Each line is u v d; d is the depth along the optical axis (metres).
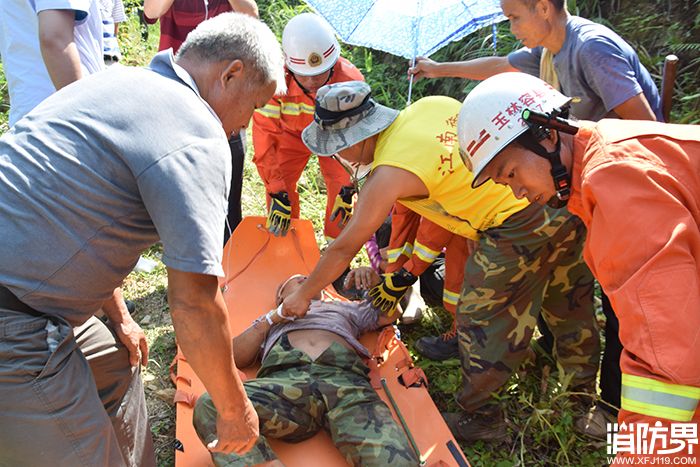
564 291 2.90
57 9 2.54
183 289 1.61
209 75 1.79
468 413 2.91
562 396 2.99
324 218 4.19
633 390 1.46
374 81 6.15
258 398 2.46
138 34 6.75
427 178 2.47
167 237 1.58
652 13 5.20
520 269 2.60
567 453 2.87
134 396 2.25
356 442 2.41
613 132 1.62
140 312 3.73
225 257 3.51
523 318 2.70
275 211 3.59
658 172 1.50
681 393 1.40
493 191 2.54
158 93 1.67
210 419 2.38
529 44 3.00
